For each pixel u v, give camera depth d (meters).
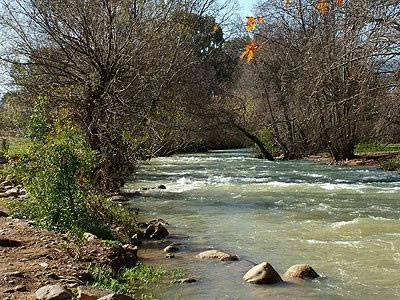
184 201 14.81
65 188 8.86
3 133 17.09
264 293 6.38
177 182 20.20
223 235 10.07
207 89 30.02
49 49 17.67
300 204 14.04
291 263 7.89
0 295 5.27
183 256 8.38
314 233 10.09
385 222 11.02
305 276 7.07
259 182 20.03
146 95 17.94
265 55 33.88
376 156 31.72
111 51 16.89
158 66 19.06
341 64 13.20
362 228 10.45
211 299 6.13
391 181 19.97
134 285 6.68
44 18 16.75
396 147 35.88
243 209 13.31
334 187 17.97
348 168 26.70
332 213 12.40
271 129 36.88
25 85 16.92
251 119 38.81
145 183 19.86
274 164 30.39
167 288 6.57
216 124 31.67
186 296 6.24
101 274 6.70
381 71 15.66
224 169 26.86
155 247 9.09
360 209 12.98
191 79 24.86
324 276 7.16
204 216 12.30
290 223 11.20
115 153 14.83
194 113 25.61
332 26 12.55
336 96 18.14
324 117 21.30
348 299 6.16
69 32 17.08
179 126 21.83
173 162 32.94
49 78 17.23
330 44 13.75
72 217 8.85
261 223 11.28
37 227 8.75
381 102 18.06
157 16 18.45
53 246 7.55
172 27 19.98
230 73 43.50
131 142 15.15
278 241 9.44
